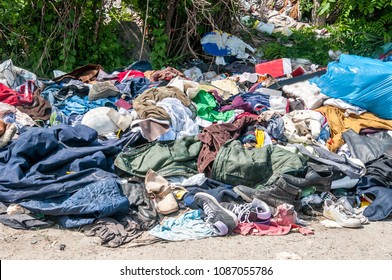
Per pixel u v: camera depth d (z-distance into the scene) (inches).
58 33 199.0
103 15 209.0
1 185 128.1
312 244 121.9
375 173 143.0
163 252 115.6
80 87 169.2
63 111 162.2
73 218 122.6
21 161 131.2
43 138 134.0
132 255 114.0
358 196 141.7
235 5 229.9
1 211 125.1
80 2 198.5
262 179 138.6
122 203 123.1
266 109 168.1
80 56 205.2
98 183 126.3
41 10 197.9
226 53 219.5
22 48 200.5
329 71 175.9
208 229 123.8
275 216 129.3
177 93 162.2
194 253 115.6
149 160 139.8
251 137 151.9
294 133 156.3
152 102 157.8
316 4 294.8
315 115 163.0
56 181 127.7
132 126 150.8
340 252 119.0
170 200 128.7
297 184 135.5
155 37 216.4
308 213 135.8
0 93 160.9
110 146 139.9
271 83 185.9
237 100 168.6
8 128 140.6
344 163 145.9
